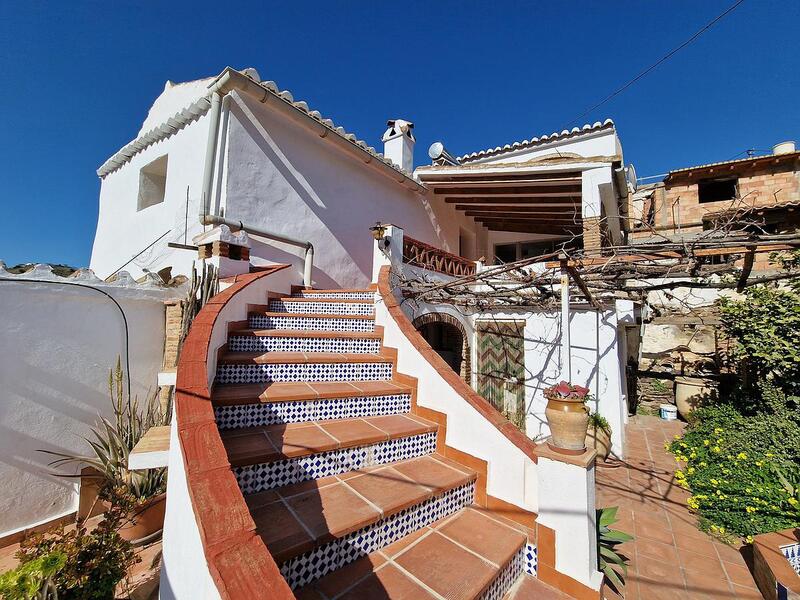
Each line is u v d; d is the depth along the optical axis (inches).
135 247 268.7
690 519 164.2
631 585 122.0
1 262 130.5
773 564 115.1
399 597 68.1
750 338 231.8
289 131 237.6
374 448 107.2
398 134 356.8
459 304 266.7
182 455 61.1
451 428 118.3
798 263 220.2
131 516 129.0
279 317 166.6
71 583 90.5
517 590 84.4
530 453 96.0
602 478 204.4
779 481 161.6
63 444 141.3
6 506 128.2
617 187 263.0
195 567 49.7
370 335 162.4
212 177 198.4
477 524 95.0
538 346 257.8
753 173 448.5
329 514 79.7
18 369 131.6
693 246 125.3
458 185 327.9
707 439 217.2
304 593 68.4
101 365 151.9
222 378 123.3
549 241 464.1
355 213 285.6
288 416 113.3
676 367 363.6
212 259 178.2
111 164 306.5
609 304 231.0
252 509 80.1
